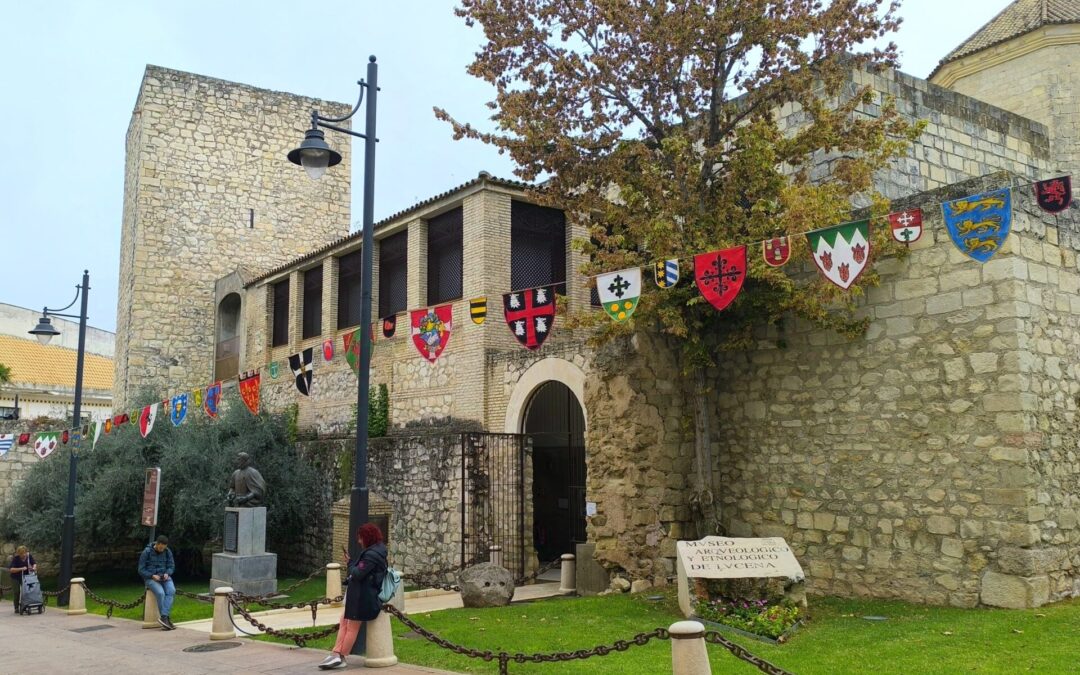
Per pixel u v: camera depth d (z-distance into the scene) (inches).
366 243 412.5
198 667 368.5
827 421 482.3
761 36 476.1
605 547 533.0
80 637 522.9
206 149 1295.5
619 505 524.7
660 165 499.8
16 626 618.2
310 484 858.8
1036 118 773.3
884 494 450.9
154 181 1248.2
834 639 355.3
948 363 429.7
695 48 483.2
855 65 498.0
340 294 933.8
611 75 500.1
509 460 661.9
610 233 524.7
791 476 497.7
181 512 816.3
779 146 468.8
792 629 379.9
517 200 741.9
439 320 466.6
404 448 722.8
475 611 483.8
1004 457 404.5
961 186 433.1
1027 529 393.1
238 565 624.7
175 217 1258.0
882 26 476.4
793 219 418.0
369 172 421.4
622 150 500.7
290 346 1002.7
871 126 468.8
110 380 1776.6
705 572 410.3
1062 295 439.2
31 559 728.3
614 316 394.9
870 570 453.1
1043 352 419.8
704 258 371.2
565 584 574.9
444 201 756.0
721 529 493.0
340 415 891.4
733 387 536.7
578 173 510.6
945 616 390.9
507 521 654.5
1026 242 423.2
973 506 413.7
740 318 497.4
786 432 502.9
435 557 667.4
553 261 761.6
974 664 299.0
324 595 663.1
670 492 532.4
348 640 339.9
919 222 349.1
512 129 498.6
